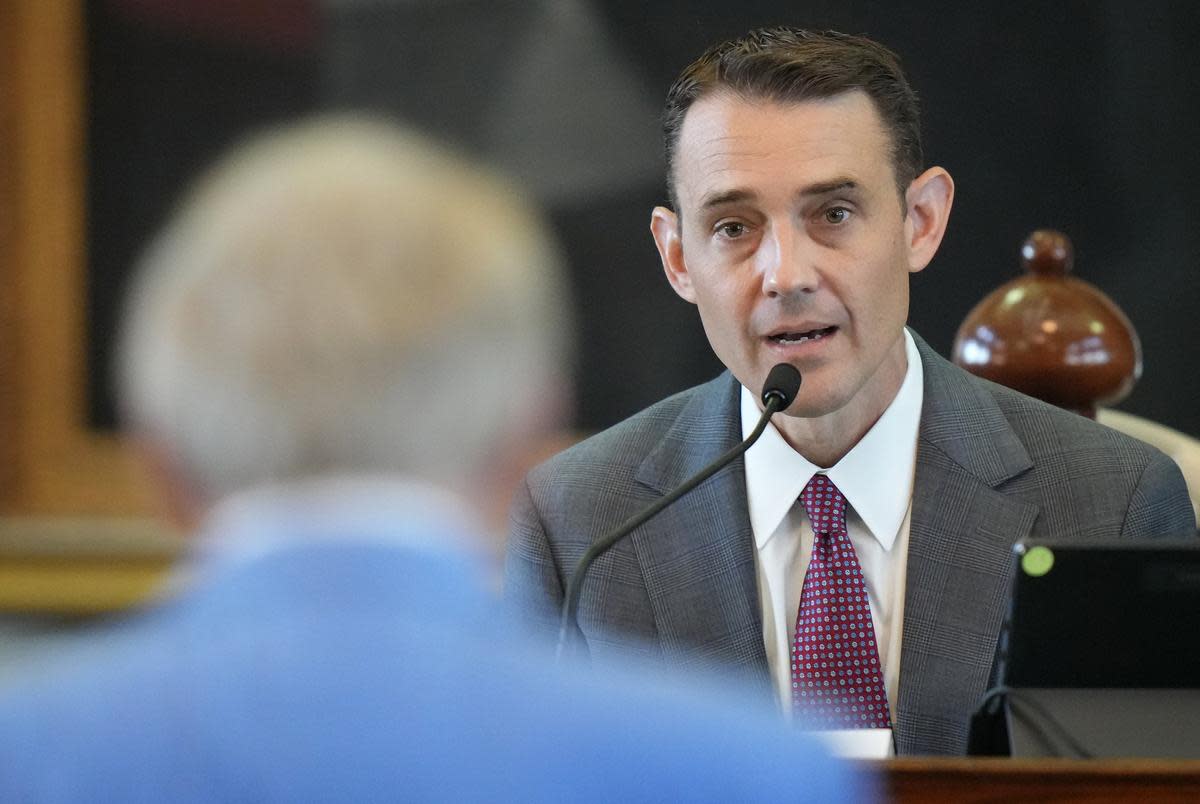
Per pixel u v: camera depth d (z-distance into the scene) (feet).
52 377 50.49
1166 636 14.16
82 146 49.90
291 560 7.70
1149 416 47.24
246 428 7.64
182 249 7.81
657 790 7.73
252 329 7.61
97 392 50.60
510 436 7.97
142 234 49.90
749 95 17.87
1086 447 19.26
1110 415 24.81
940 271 47.55
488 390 7.85
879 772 12.17
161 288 7.78
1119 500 18.76
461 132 48.78
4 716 7.57
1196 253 46.75
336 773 7.50
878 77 18.11
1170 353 47.01
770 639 18.72
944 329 47.57
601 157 48.39
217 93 49.47
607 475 20.15
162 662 7.66
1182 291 46.88
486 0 48.55
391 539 7.74
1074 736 13.43
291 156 8.08
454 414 7.78
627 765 7.72
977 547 18.45
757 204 17.84
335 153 8.07
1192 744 13.29
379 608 7.70
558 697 7.75
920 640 18.10
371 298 7.67
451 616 7.77
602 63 48.24
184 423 7.68
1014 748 13.52
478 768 7.60
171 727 7.51
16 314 50.37
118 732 7.50
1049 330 22.52
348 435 7.69
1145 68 46.75
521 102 48.55
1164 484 19.08
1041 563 14.21
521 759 7.63
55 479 50.67
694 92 18.31
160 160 49.70
